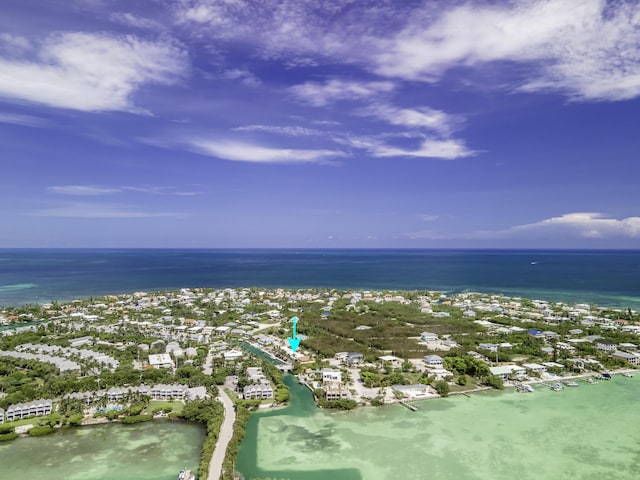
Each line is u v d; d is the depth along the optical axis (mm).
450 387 195750
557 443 144375
